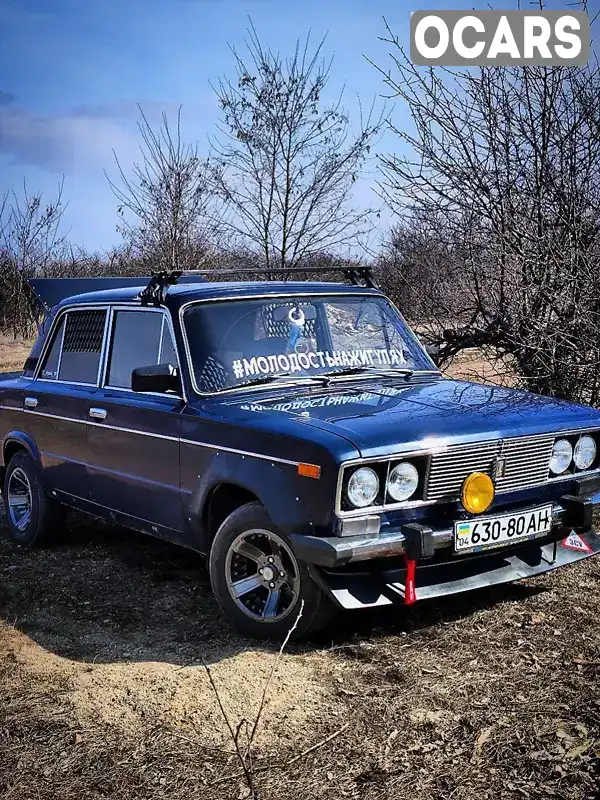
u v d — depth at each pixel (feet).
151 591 17.12
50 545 20.63
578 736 11.03
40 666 13.80
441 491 13.65
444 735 11.28
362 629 14.71
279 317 16.76
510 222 24.32
